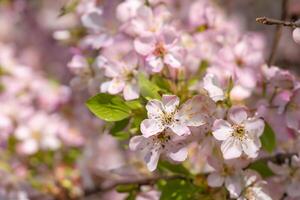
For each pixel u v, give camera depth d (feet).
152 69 2.13
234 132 2.00
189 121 1.97
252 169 2.16
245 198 2.07
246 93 2.23
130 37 2.27
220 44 2.43
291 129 2.28
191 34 2.44
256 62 2.36
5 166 2.83
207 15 2.47
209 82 2.06
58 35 2.72
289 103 2.20
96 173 2.87
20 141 2.87
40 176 2.82
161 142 1.98
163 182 2.33
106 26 2.42
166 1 2.66
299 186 2.19
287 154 2.23
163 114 1.96
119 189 2.36
